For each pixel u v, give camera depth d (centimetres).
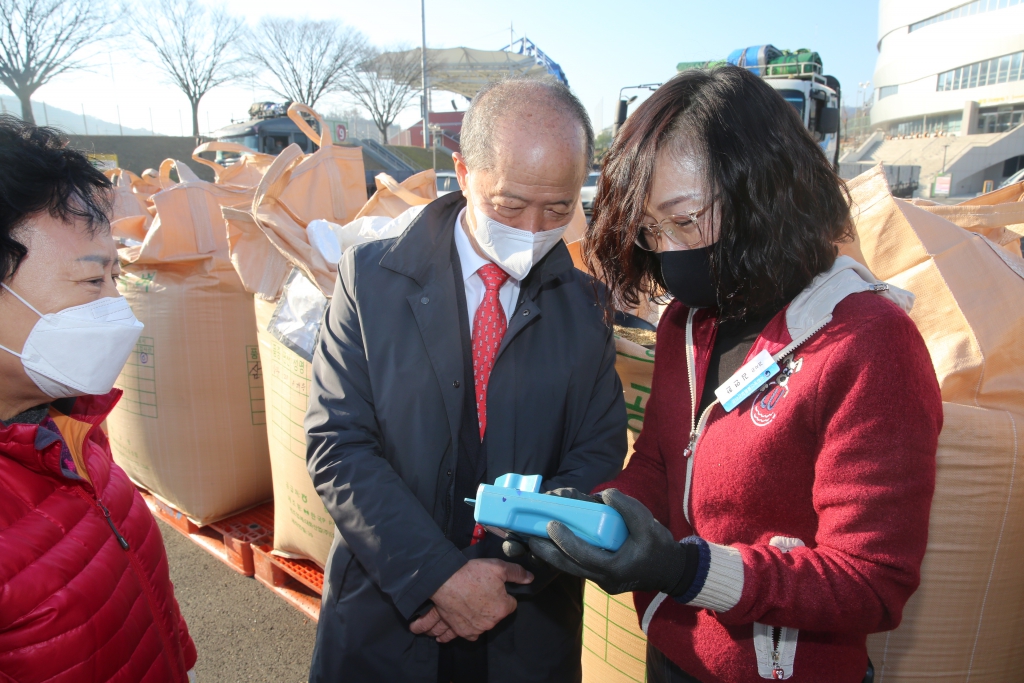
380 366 124
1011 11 3400
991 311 136
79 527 97
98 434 119
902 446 76
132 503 113
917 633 133
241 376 248
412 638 127
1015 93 3416
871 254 149
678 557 81
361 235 204
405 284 128
